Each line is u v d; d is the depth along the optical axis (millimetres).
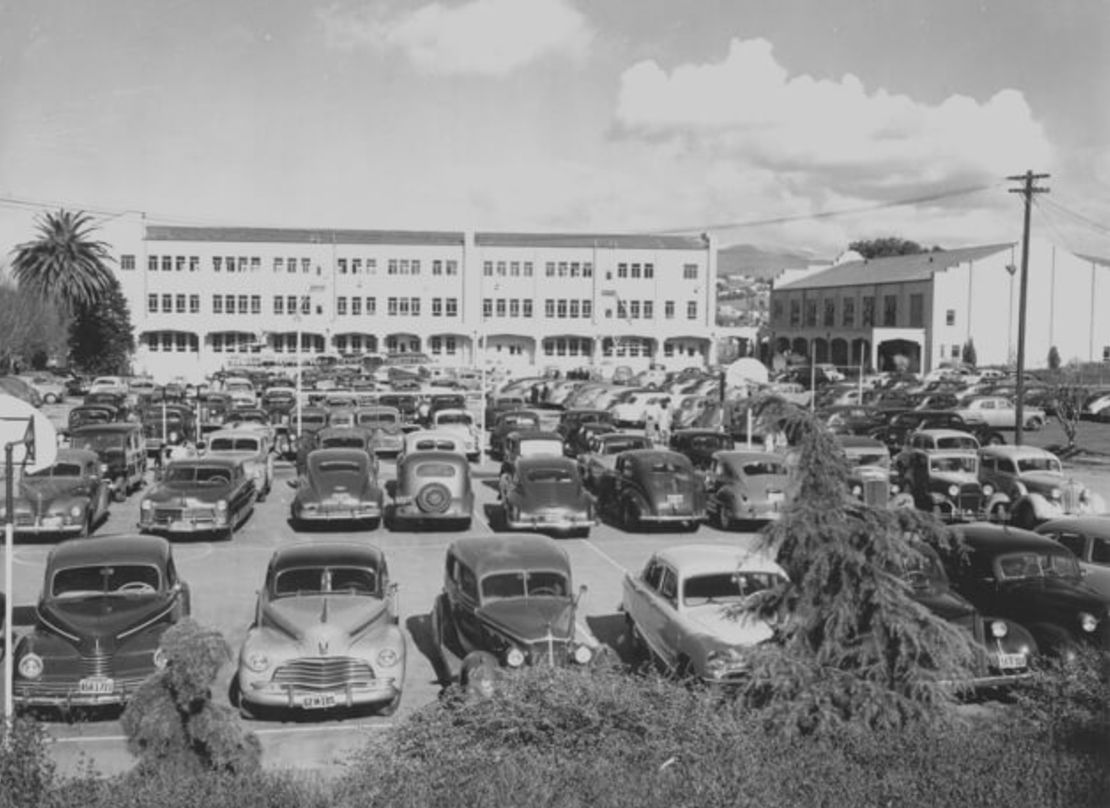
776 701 9320
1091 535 16516
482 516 26203
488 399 57344
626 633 15898
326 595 13320
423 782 8281
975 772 8188
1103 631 13672
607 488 26281
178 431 37000
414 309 91375
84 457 23750
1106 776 8078
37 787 8094
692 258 93875
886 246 154000
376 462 28578
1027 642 13195
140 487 30047
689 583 13477
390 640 12648
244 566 20453
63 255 74188
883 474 25094
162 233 89375
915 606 9492
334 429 29531
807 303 96062
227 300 88875
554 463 24203
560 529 23328
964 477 26328
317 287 75375
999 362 77438
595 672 10523
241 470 24141
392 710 12672
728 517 24250
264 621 13000
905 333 78688
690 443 29500
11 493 11852
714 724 9031
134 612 12695
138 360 87750
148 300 88125
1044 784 8000
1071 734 9023
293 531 24031
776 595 9906
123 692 12156
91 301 77125
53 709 12461
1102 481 32844
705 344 95438
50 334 73125
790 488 9898
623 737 9078
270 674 12141
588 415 37031
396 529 24422
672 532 24203
